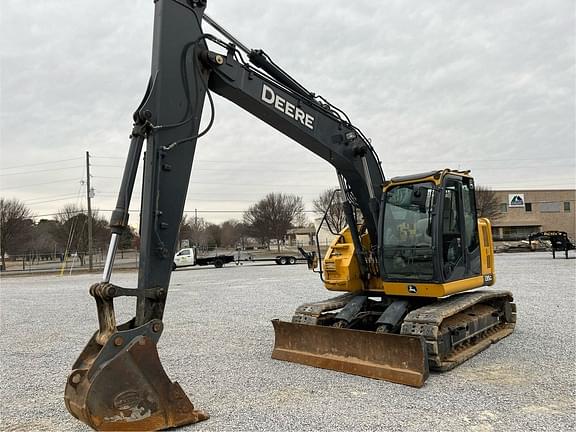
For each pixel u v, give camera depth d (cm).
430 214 688
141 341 415
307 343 705
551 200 5909
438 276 673
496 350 738
